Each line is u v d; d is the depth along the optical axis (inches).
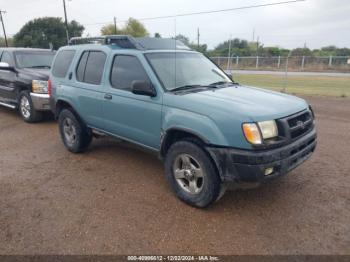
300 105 151.9
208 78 181.5
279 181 174.7
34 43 2055.9
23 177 183.5
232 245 120.6
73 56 215.5
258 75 1017.5
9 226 133.3
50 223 135.3
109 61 184.9
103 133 197.6
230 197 157.2
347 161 204.8
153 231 129.6
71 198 157.6
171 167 154.1
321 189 165.2
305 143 144.9
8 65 328.2
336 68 1283.2
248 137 125.5
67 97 213.0
